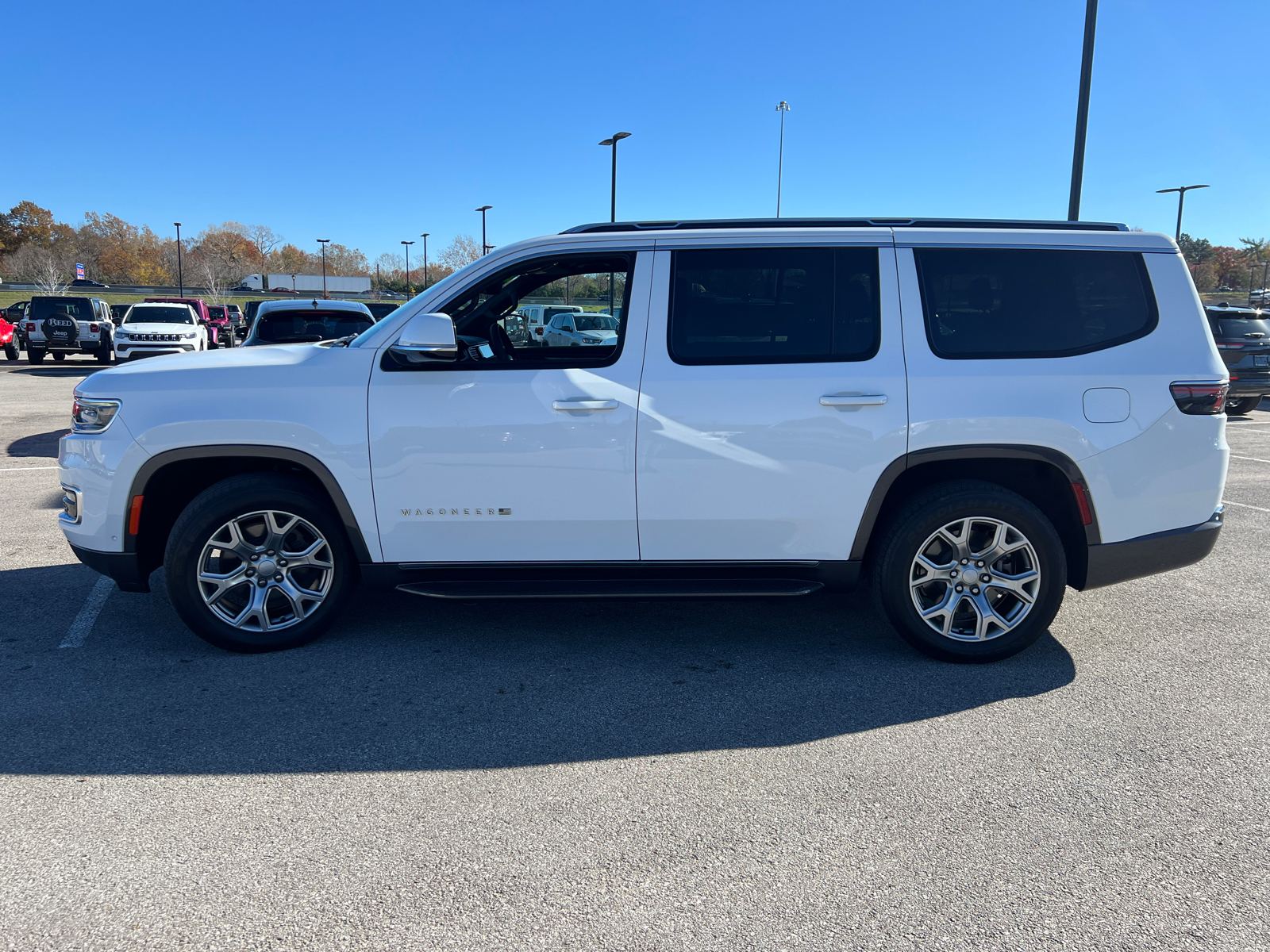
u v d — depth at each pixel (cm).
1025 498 401
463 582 399
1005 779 297
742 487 383
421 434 383
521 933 220
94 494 389
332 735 327
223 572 397
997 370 380
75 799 280
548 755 312
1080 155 1261
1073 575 406
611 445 381
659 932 221
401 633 434
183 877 242
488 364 385
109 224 11569
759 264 387
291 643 407
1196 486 390
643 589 392
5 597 480
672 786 292
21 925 222
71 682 370
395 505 389
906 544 384
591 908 230
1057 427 378
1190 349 388
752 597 389
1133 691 368
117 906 229
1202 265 9019
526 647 416
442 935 219
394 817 272
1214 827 269
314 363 391
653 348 385
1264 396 1358
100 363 2520
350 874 243
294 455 385
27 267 9688
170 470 398
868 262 387
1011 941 218
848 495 383
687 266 389
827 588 396
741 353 385
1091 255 390
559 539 391
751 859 252
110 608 463
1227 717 344
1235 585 518
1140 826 269
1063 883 241
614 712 348
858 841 261
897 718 343
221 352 432
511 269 398
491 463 384
